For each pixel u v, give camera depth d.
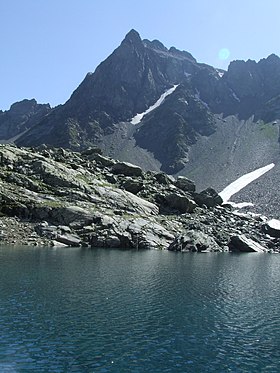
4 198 91.25
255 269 68.00
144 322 34.31
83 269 56.62
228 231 112.25
